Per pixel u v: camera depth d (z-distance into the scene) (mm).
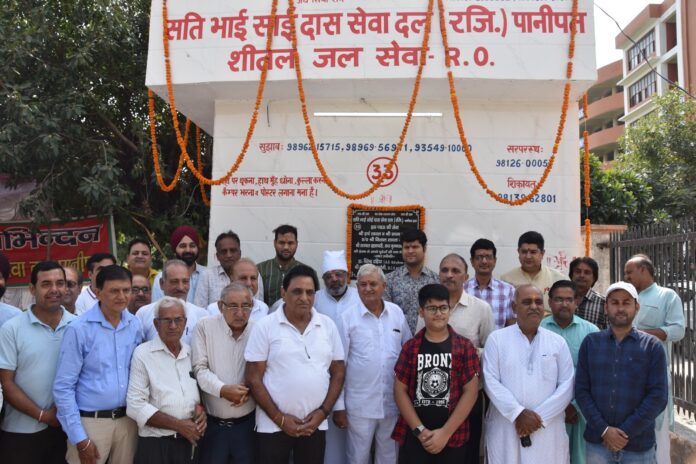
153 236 8336
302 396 4008
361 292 4473
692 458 5453
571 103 6230
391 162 5801
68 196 7664
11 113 6879
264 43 5727
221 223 6316
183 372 4008
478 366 4141
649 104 28125
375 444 4586
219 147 6363
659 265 6426
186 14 5840
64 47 7699
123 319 4086
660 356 3881
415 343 4133
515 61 5570
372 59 5613
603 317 5039
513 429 4039
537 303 4098
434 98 6207
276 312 4223
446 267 4645
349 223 6195
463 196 6191
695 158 16094
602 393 3928
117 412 3891
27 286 7840
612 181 10445
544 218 6145
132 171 7949
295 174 6297
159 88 5961
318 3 5680
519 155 6195
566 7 5598
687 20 25188
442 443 3908
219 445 4078
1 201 7828
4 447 3939
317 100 6277
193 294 5625
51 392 3965
